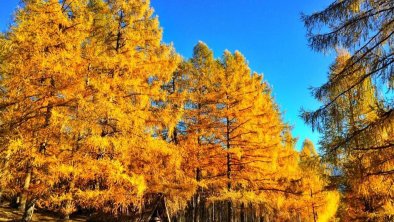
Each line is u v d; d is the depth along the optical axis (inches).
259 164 646.5
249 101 628.1
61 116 390.0
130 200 444.8
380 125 269.0
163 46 560.7
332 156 314.3
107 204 473.1
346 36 301.0
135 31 536.1
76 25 439.5
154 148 468.1
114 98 456.8
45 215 665.0
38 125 404.5
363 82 289.4
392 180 324.8
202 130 637.9
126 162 458.3
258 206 639.8
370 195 401.1
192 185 541.6
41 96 412.8
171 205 555.5
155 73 507.8
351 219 523.2
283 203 689.0
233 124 639.8
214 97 632.4
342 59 458.3
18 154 382.9
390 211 386.0
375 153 296.4
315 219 804.0
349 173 363.3
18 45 411.8
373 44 293.4
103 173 415.2
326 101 314.7
